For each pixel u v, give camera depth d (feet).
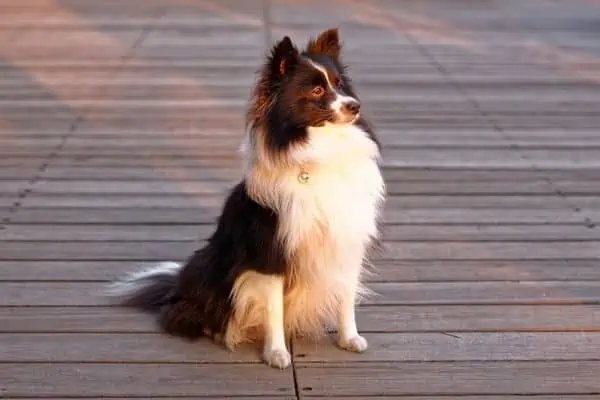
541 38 48.52
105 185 26.09
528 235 22.77
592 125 33.06
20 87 37.22
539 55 44.57
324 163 15.03
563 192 26.04
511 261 21.12
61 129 31.63
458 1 60.08
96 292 19.16
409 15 54.65
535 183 26.76
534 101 36.29
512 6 58.49
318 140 15.03
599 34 49.65
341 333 16.74
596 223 23.68
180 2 58.49
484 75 40.60
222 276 16.30
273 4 58.03
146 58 42.73
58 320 17.84
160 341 17.01
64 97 35.88
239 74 39.99
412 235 22.63
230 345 16.61
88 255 21.18
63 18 52.16
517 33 49.80
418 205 24.79
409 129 32.27
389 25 51.44
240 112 34.09
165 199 25.05
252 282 15.84
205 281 16.65
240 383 15.49
